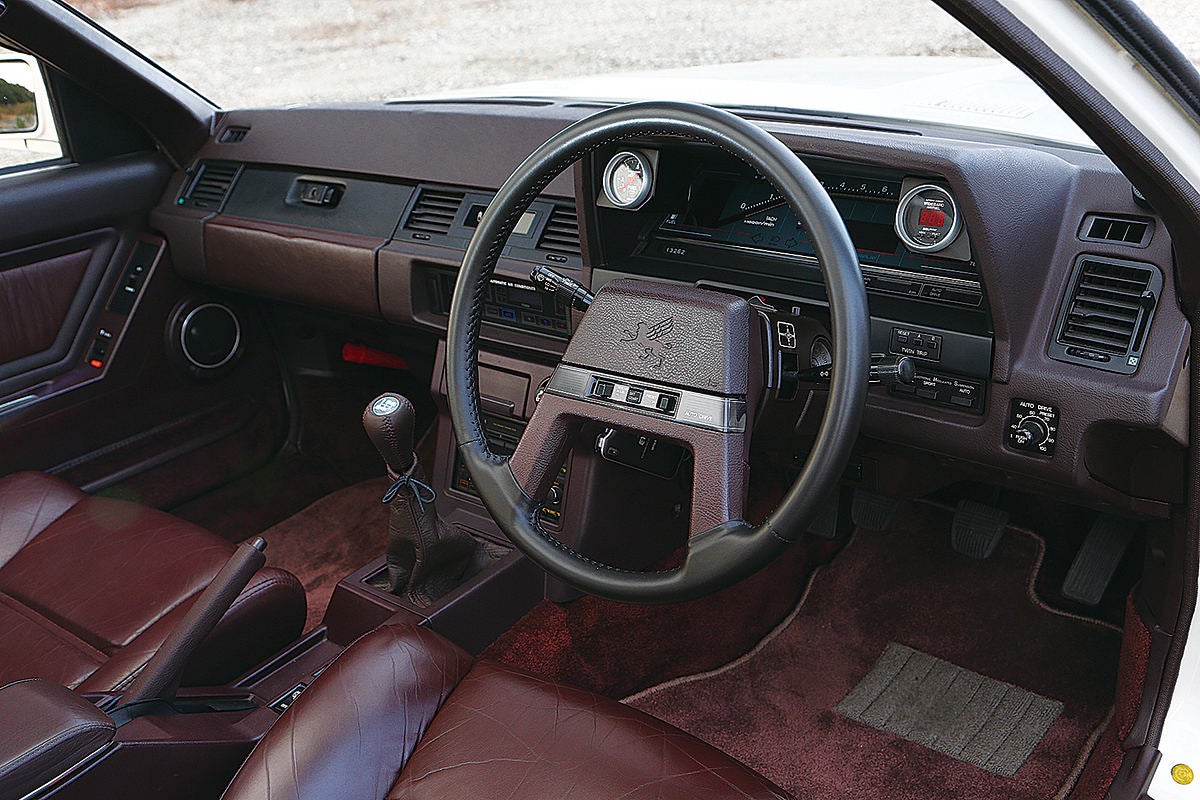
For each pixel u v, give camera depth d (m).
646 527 1.82
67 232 1.93
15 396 1.89
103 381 2.00
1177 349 1.15
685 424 1.01
